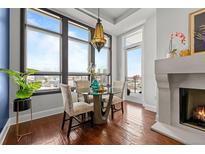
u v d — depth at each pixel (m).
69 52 3.81
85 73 4.14
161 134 2.07
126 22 4.10
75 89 3.50
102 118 2.54
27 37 2.90
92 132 2.16
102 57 4.90
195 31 2.11
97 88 2.63
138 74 4.61
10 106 2.46
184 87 2.11
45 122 2.62
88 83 3.66
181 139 1.83
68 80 3.72
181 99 2.19
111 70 5.15
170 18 2.51
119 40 5.28
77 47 4.04
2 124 2.05
